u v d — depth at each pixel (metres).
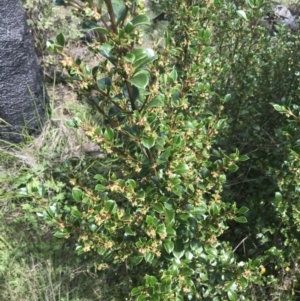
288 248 2.47
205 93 2.02
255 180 2.76
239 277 2.03
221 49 2.83
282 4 5.58
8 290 2.85
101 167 3.35
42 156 3.65
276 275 2.63
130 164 1.76
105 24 1.36
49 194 3.29
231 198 2.85
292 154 2.04
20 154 3.72
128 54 1.38
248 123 2.84
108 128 1.65
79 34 4.57
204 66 1.96
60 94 4.40
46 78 4.54
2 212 3.32
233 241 2.86
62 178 3.46
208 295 2.29
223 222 2.15
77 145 3.68
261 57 2.92
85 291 2.80
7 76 3.59
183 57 2.13
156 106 1.63
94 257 2.80
